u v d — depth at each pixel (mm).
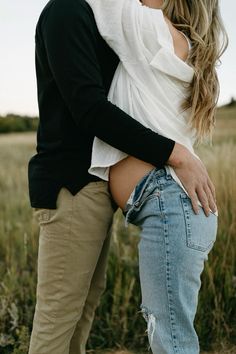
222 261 3045
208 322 2787
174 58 1603
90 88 1513
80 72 1521
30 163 1726
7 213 4750
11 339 2635
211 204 1587
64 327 1678
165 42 1607
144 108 1587
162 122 1599
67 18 1549
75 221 1610
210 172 3619
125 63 1604
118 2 1606
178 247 1516
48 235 1652
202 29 1693
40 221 1678
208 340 2738
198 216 1549
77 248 1632
